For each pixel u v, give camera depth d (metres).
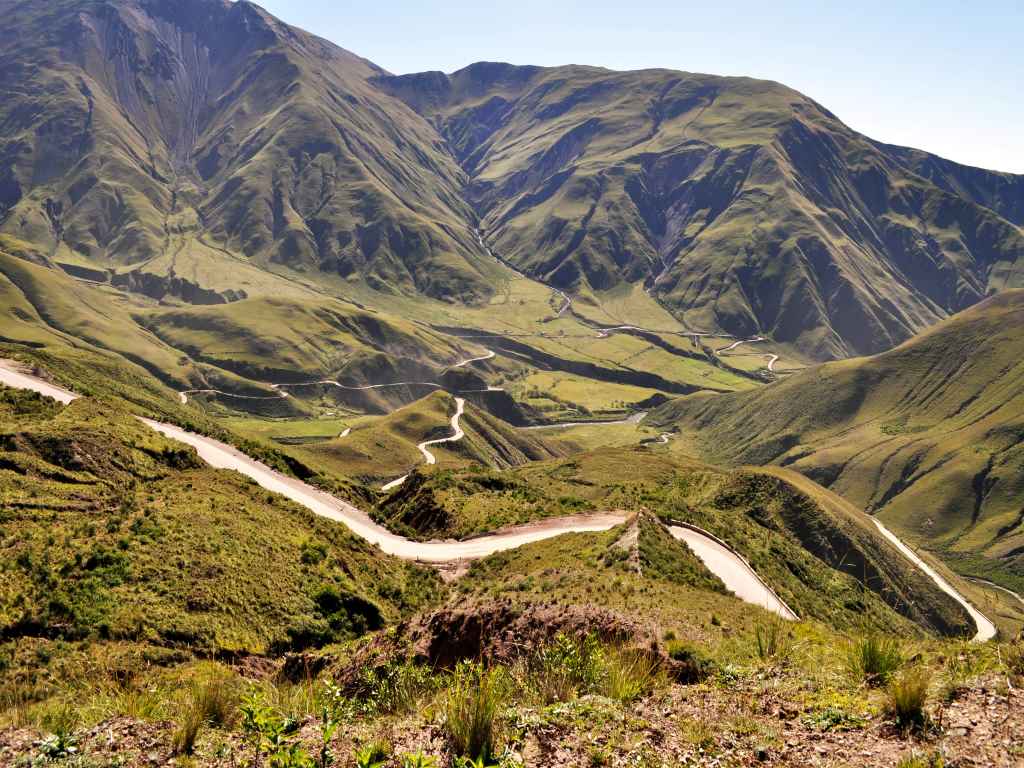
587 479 105.00
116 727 8.05
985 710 7.21
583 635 15.91
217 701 8.72
